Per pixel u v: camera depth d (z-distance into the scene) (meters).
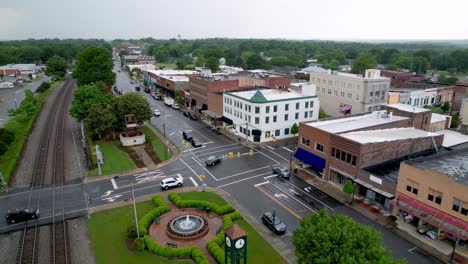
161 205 46.53
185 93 118.19
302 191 52.50
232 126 84.75
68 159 65.44
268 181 56.16
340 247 26.98
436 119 79.12
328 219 30.36
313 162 58.56
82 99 82.19
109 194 51.03
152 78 156.50
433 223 38.75
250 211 46.28
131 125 74.81
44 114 104.50
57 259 36.12
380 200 47.59
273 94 86.44
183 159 66.25
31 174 58.16
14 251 37.53
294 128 79.75
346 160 52.53
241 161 65.38
